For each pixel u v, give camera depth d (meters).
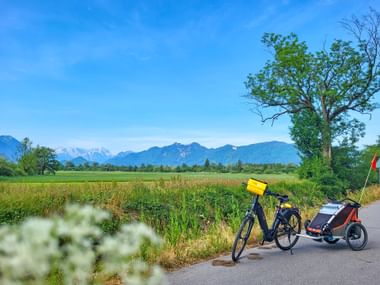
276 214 9.66
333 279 7.07
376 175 37.31
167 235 10.41
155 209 13.71
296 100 33.19
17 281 1.35
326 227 9.48
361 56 32.28
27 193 12.20
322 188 28.38
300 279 7.07
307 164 30.86
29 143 75.25
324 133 32.84
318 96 33.78
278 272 7.56
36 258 1.34
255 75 34.53
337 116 34.59
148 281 1.69
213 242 9.70
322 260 8.57
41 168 75.94
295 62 32.16
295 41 32.94
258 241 10.74
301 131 33.34
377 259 8.66
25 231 1.36
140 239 1.67
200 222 14.32
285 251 9.57
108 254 1.60
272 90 33.69
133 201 13.67
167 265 7.97
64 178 49.88
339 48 32.38
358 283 6.82
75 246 1.52
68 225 1.51
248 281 6.96
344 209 9.79
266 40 33.66
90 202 12.34
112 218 11.45
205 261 8.57
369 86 32.84
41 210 10.99
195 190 17.59
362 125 34.00
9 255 1.31
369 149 41.09
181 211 13.67
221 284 6.79
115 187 15.30
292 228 9.88
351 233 9.80
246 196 19.33
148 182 18.61
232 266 8.08
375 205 22.11
